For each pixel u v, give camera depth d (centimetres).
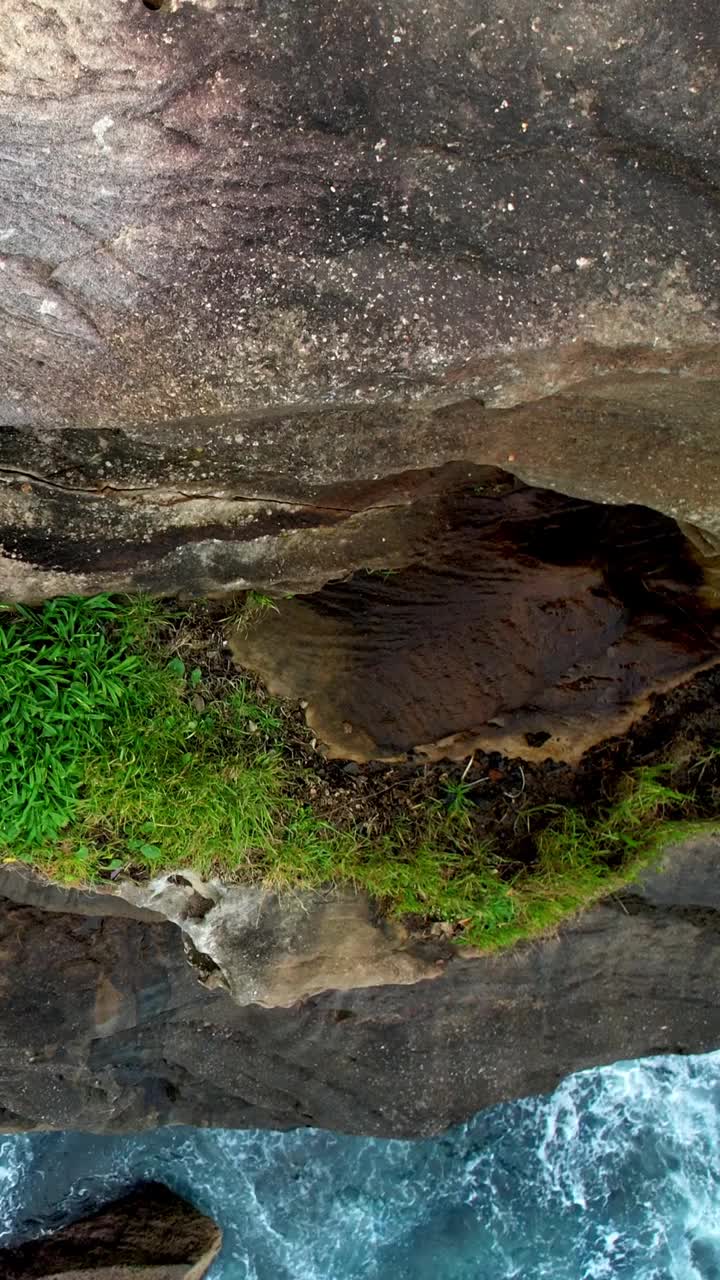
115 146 265
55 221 268
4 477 339
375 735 472
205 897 445
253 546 396
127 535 372
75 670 409
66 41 258
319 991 480
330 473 349
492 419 328
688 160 270
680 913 493
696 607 483
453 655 469
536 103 266
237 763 441
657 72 263
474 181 271
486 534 450
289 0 259
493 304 277
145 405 290
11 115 262
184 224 270
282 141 267
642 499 364
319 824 455
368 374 285
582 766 491
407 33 261
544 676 477
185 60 261
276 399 288
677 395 312
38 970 485
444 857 470
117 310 274
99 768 415
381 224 272
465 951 474
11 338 279
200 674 439
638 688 485
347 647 462
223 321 275
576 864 477
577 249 274
